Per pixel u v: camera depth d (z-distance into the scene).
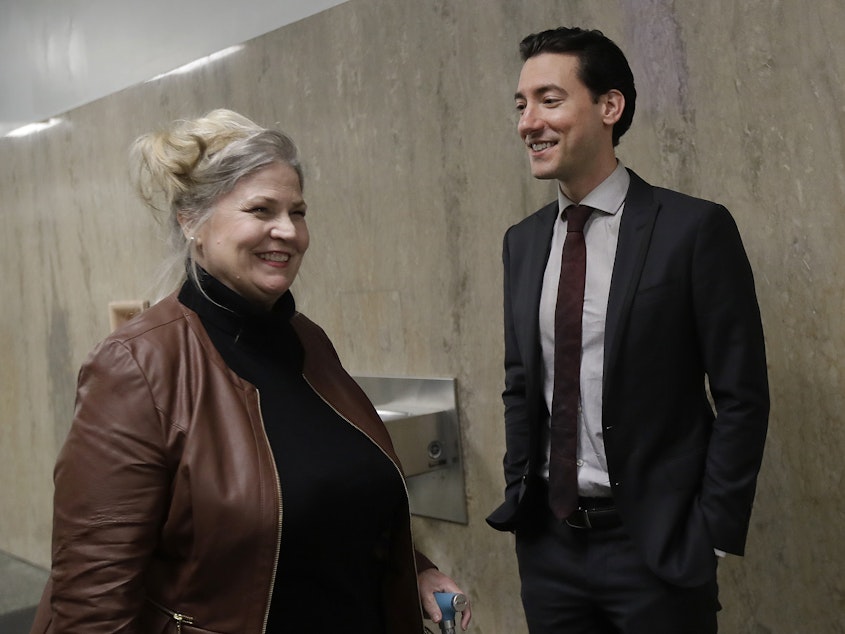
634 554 1.68
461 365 2.66
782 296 1.98
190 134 1.30
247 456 1.21
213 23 3.33
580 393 1.72
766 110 1.96
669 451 1.65
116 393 1.19
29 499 4.68
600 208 1.73
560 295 1.75
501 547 2.61
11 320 4.70
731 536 1.56
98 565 1.12
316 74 2.97
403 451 2.59
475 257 2.58
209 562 1.18
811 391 1.96
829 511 1.95
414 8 2.64
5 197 4.65
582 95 1.68
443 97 2.60
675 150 2.13
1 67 4.61
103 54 3.89
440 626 1.45
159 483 1.18
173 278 1.35
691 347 1.64
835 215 1.88
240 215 1.28
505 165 2.47
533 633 1.86
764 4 1.94
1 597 2.64
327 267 3.04
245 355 1.32
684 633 1.65
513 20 2.40
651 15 2.13
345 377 1.49
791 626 2.04
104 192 3.96
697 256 1.59
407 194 2.74
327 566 1.28
